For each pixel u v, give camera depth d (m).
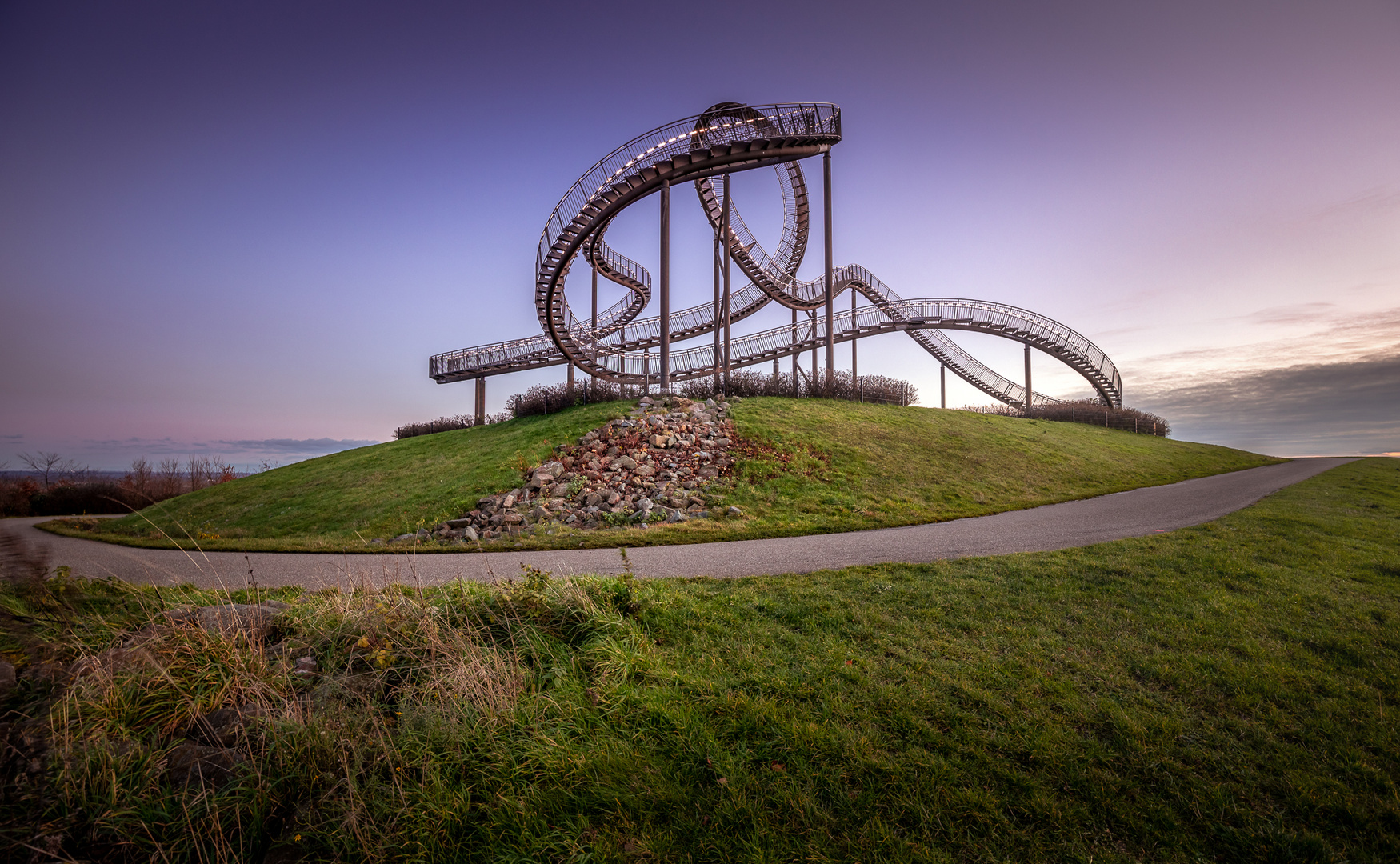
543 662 4.64
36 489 29.89
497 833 2.99
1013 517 13.45
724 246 31.23
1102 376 43.06
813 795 3.23
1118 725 3.94
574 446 18.72
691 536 11.69
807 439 19.44
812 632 5.60
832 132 27.09
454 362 44.16
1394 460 31.98
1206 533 10.29
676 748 3.62
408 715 3.77
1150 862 2.85
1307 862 2.87
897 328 38.78
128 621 4.94
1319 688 4.56
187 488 31.89
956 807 3.16
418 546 11.90
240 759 3.34
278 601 5.89
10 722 3.21
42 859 2.62
